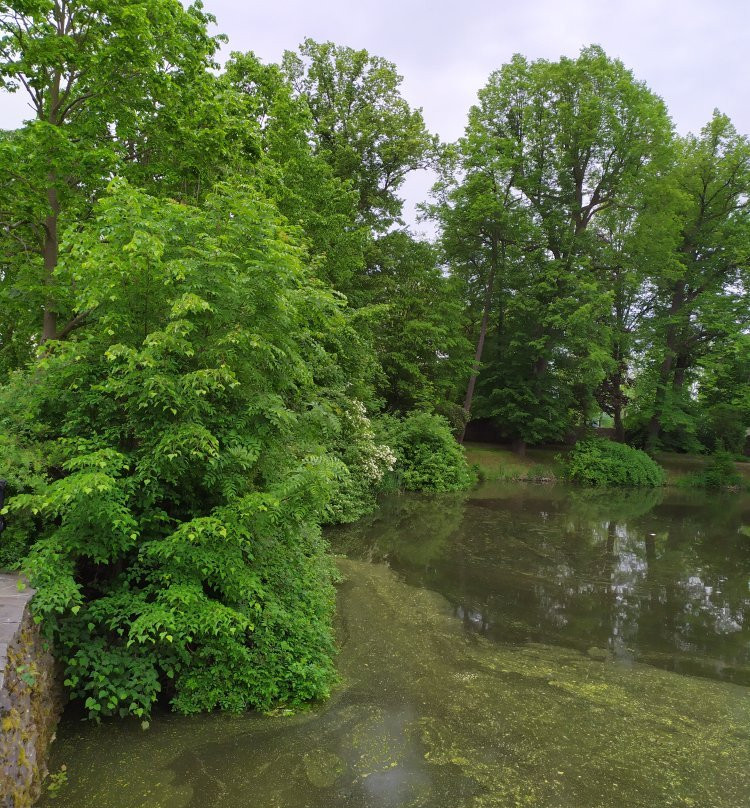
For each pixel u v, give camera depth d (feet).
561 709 16.37
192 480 15.80
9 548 13.85
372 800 11.66
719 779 13.14
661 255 80.53
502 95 83.35
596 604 27.45
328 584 25.32
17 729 9.79
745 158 86.33
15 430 15.44
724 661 21.22
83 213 27.40
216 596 16.10
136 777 11.82
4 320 34.09
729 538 46.47
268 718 14.69
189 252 14.99
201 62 29.99
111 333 14.52
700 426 93.97
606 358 75.92
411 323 73.31
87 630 13.70
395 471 64.28
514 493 67.56
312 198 46.29
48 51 23.20
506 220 79.20
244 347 14.93
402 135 69.87
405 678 17.87
